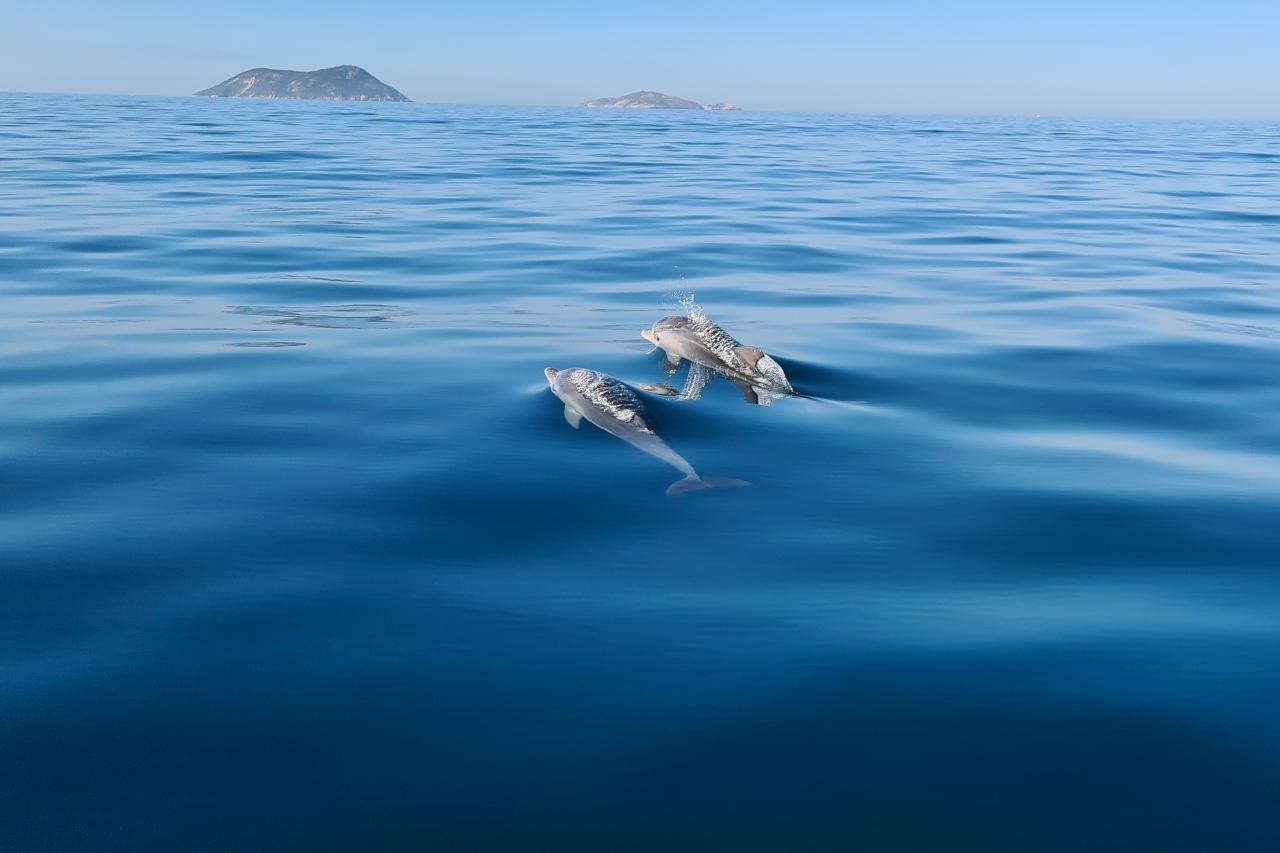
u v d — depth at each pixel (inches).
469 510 314.2
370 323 589.0
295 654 231.0
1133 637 244.8
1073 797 187.2
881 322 615.2
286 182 1391.5
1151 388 474.9
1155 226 1108.5
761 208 1195.9
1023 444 391.9
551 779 189.3
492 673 224.2
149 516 306.2
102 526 298.4
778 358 505.4
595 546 290.8
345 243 885.8
